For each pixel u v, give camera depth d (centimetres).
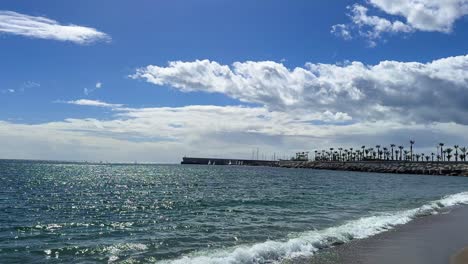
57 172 12231
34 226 2445
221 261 1414
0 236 2092
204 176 10956
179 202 3975
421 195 5081
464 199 4066
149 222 2606
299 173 15212
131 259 1555
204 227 2356
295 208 3394
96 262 1519
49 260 1562
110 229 2327
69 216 2969
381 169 18200
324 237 1884
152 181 8269
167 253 1655
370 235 1992
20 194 4975
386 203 3888
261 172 15662
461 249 1706
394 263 1454
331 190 5872
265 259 1478
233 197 4541
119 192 5412
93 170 15062
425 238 1939
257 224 2464
